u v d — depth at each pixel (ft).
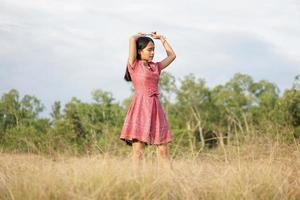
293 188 17.98
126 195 15.47
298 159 21.06
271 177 17.89
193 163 19.69
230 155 20.58
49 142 20.90
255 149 21.95
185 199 16.22
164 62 23.48
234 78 200.54
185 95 185.68
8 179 17.01
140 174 16.99
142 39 22.80
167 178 16.85
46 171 16.87
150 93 22.34
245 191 16.40
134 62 22.70
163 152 21.84
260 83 201.16
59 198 15.30
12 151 21.53
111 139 20.92
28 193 15.28
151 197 15.87
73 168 17.10
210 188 17.20
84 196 15.06
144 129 21.67
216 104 189.57
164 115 22.45
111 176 16.30
